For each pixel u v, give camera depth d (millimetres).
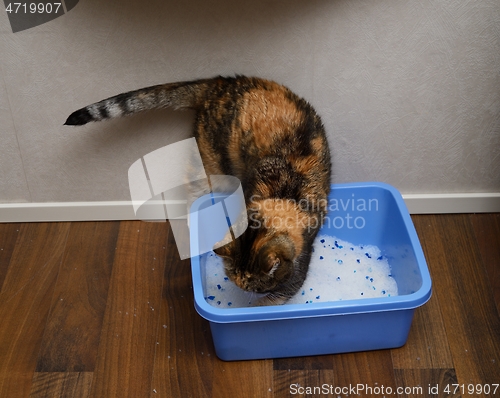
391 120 1851
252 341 1584
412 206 2051
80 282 1881
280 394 1577
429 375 1604
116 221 2070
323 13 1615
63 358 1672
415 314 1754
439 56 1705
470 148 1909
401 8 1606
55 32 1638
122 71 1737
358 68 1733
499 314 1744
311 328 1556
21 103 1785
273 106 1714
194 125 1823
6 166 1938
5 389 1603
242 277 1546
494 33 1657
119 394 1591
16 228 2061
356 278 1846
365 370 1621
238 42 1681
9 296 1840
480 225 2021
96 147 1902
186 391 1593
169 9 1604
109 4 1586
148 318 1774
